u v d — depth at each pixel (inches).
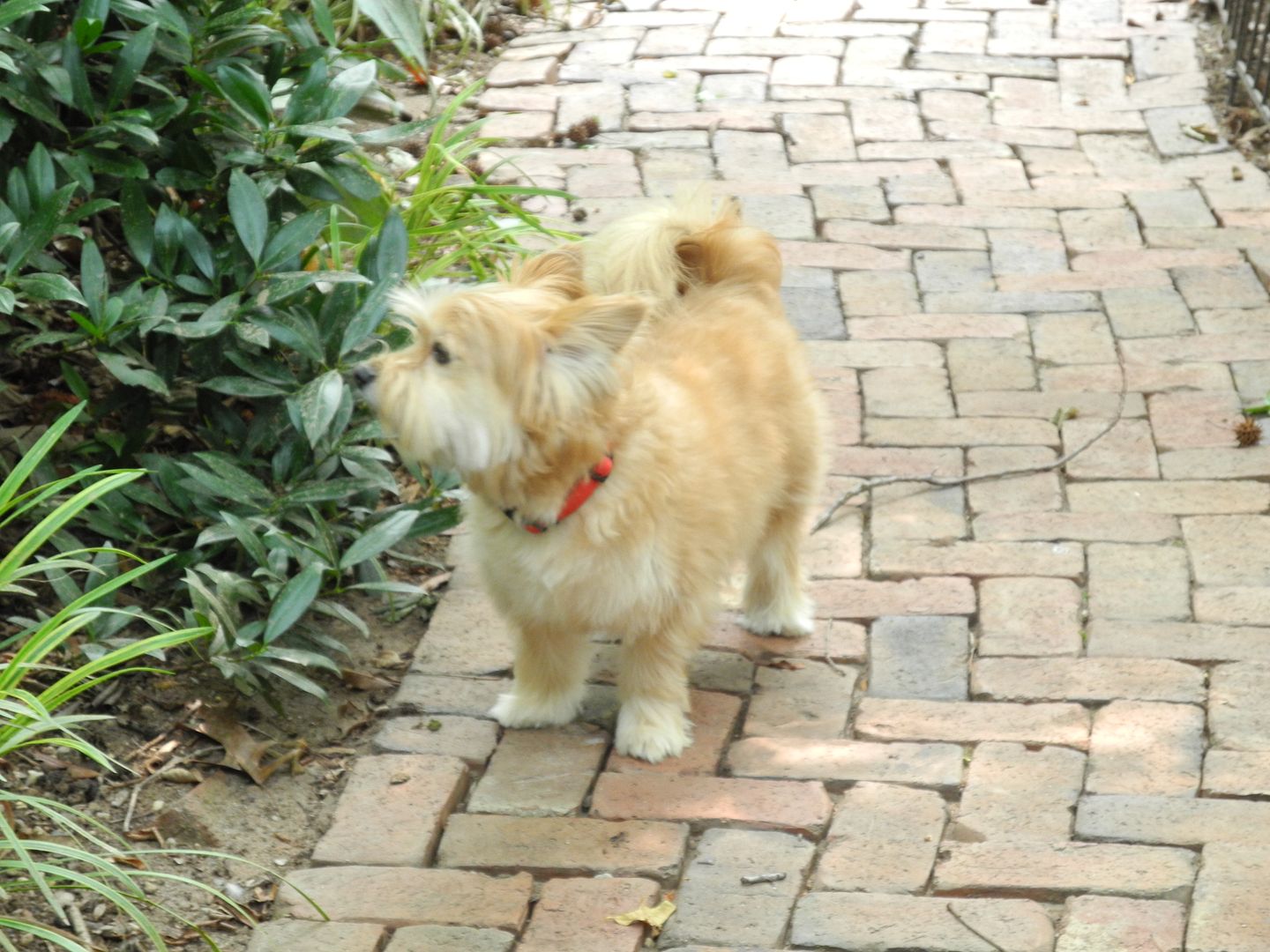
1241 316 207.0
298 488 183.9
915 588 187.8
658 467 174.2
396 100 235.6
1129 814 174.4
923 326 207.9
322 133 187.5
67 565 173.6
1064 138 230.1
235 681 179.0
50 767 177.5
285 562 181.0
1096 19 270.4
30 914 171.2
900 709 180.7
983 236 217.0
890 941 169.8
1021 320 208.1
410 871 173.6
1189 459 195.3
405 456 172.2
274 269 185.8
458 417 169.6
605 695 183.0
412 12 232.4
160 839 175.0
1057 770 176.9
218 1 194.5
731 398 179.0
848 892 171.9
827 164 227.1
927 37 265.7
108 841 174.6
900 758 178.1
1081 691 180.7
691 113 238.1
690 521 175.8
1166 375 202.2
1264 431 197.3
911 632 185.2
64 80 184.9
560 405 170.4
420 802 176.6
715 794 176.7
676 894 172.4
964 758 177.9
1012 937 169.8
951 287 211.6
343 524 188.5
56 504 184.4
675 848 174.1
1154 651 182.7
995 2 280.5
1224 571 187.3
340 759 179.8
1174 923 169.9
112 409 187.0
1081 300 209.6
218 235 192.7
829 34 268.4
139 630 184.2
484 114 237.8
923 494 194.4
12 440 188.7
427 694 182.7
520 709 180.7
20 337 188.5
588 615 175.8
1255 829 173.5
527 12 280.2
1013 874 172.2
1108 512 191.9
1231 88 233.3
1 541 185.5
